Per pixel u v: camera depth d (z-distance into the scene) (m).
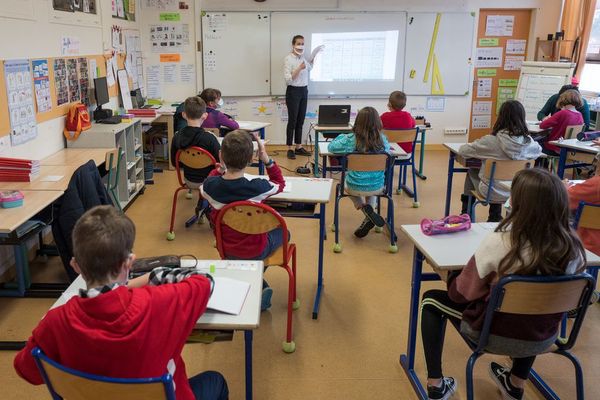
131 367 1.14
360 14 6.82
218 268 1.78
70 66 4.19
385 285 3.15
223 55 6.83
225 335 1.59
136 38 6.34
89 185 2.83
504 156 3.53
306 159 6.57
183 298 1.27
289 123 6.62
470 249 1.97
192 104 3.67
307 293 3.02
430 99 7.23
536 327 1.63
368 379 2.25
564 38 6.90
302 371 2.29
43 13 3.68
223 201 2.26
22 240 2.40
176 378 1.31
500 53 7.22
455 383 2.06
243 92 6.98
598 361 2.39
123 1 5.78
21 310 2.78
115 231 1.17
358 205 3.77
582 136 4.47
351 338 2.56
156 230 4.05
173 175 5.75
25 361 1.21
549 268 1.53
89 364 1.13
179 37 6.72
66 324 1.11
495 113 7.45
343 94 7.12
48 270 3.29
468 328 1.72
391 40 6.94
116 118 4.60
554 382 2.23
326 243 3.84
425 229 2.14
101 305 1.10
